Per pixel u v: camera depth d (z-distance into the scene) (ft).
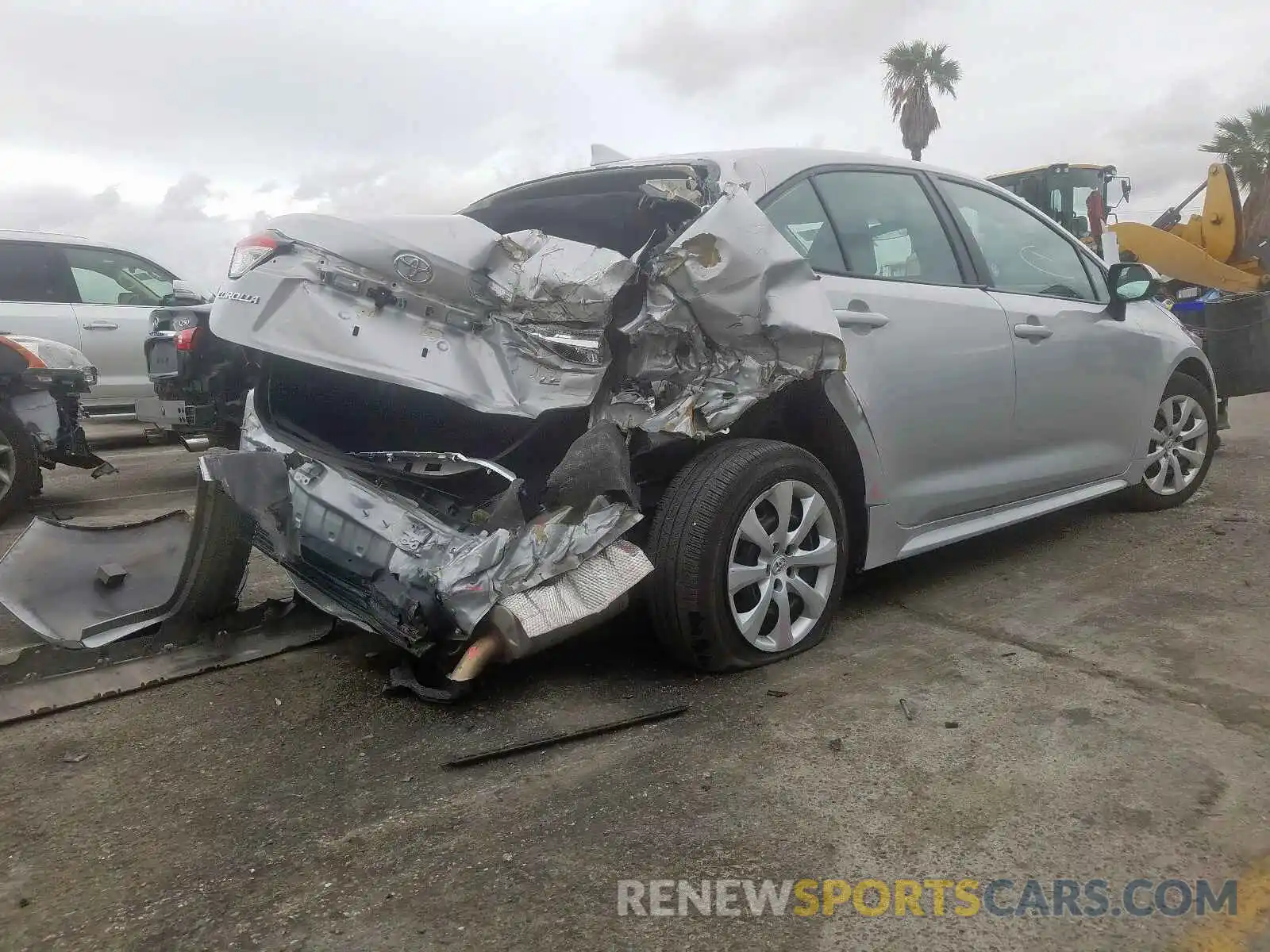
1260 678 9.25
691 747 8.20
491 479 9.27
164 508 19.38
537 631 8.02
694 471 9.26
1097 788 7.36
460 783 7.74
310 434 9.93
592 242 12.16
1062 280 13.99
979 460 12.04
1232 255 32.53
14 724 9.03
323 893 6.37
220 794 7.69
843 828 6.93
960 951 5.68
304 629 11.05
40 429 18.43
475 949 5.80
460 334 8.95
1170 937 5.75
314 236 9.14
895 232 11.48
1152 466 15.83
